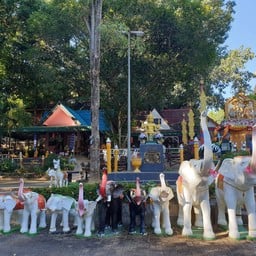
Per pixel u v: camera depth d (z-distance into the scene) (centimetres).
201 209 945
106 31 1517
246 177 860
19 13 2605
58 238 919
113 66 2617
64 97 3197
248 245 839
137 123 3136
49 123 3091
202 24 2575
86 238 913
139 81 2716
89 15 1603
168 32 2588
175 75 2797
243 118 2089
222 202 988
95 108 1495
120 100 2756
